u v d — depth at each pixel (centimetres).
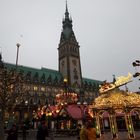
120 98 2758
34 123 5891
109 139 2717
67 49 13675
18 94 3753
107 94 2930
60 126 4766
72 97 5950
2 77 3216
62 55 13950
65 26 15062
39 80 11894
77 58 13875
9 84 3278
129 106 2716
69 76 12769
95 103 2995
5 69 3409
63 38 14412
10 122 3638
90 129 1135
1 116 2966
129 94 2806
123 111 2772
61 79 12950
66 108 4550
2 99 3064
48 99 11506
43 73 12788
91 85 14962
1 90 3116
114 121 2750
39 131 1422
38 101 11012
